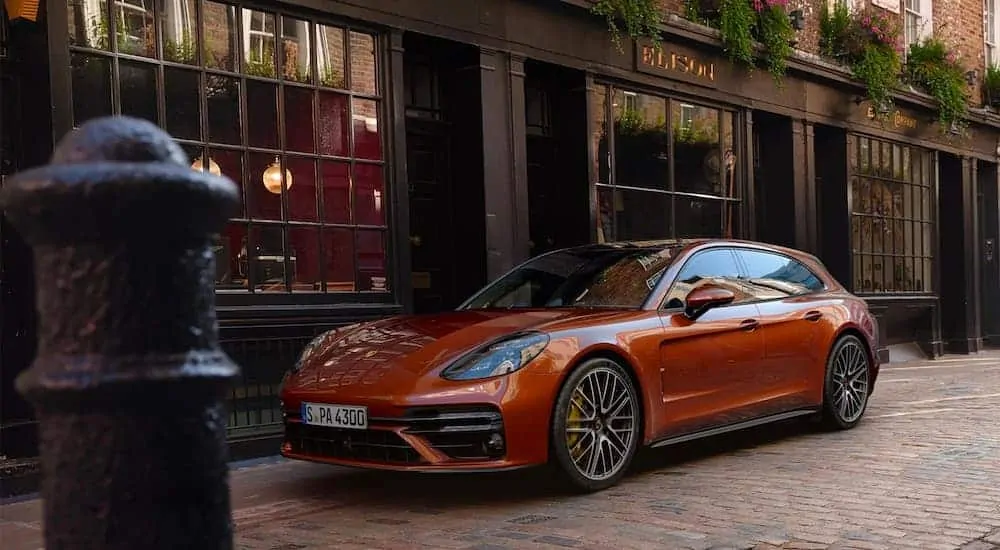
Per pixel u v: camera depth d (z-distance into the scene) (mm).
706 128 10227
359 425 4160
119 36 5492
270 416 6008
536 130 8766
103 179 844
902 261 13469
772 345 5559
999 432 6098
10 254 4840
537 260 5875
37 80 5035
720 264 5594
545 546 3477
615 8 8578
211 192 917
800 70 11195
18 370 4848
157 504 900
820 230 12484
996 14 15867
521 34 7984
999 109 15461
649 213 9477
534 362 4219
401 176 7016
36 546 3781
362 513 4211
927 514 3904
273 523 4059
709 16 10016
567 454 4289
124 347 886
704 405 5059
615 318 4719
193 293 932
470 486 4727
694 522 3818
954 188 14852
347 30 6750
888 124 13016
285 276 6297
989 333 15688
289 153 6344
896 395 8477
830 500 4195
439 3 7277
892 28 12492
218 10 5980
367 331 4910
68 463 888
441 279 7844
